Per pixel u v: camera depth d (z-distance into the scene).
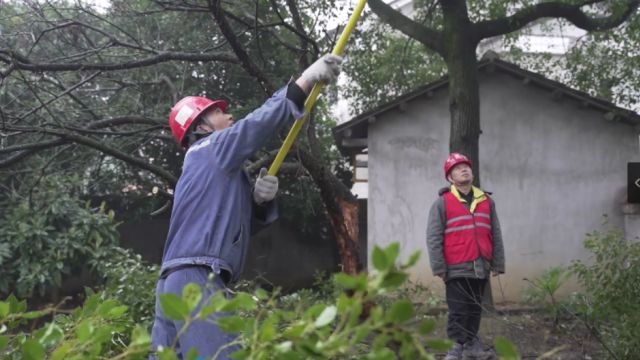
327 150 12.94
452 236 4.95
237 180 2.72
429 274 9.85
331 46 6.73
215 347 2.42
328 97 12.82
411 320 1.43
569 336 4.41
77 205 9.81
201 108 2.98
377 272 1.28
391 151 10.21
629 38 9.41
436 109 10.26
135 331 1.50
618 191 10.27
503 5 9.12
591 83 10.63
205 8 5.93
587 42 10.52
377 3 8.97
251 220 2.97
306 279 13.31
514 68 10.20
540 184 10.34
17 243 8.99
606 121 10.35
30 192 7.41
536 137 10.40
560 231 10.27
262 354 1.41
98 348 1.56
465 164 5.12
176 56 6.18
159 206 12.31
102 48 6.34
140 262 5.67
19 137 7.89
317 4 7.50
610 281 4.17
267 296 1.58
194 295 1.40
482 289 5.01
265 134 2.64
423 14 10.57
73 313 2.17
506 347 1.24
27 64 5.91
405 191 10.16
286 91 2.66
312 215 12.87
